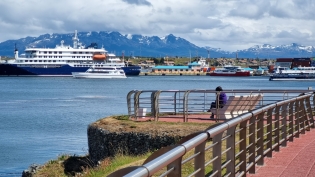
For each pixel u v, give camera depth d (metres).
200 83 153.50
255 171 10.00
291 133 14.80
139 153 17.88
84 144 29.42
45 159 24.64
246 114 8.78
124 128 18.73
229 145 7.99
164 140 17.47
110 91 106.25
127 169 4.41
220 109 20.83
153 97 21.62
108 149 18.56
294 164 10.91
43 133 35.53
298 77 179.00
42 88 121.06
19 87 126.62
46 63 180.38
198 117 22.16
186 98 21.09
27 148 28.38
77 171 18.17
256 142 10.69
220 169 7.08
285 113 13.73
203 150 5.98
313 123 18.67
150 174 4.10
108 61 187.88
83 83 149.62
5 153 26.66
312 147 13.58
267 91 22.08
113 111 55.31
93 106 63.97
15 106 66.31
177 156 4.75
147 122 19.98
